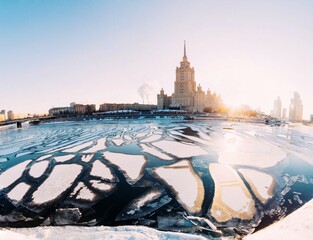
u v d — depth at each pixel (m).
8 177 11.41
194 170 11.91
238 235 5.96
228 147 18.12
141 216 7.09
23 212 7.60
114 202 8.18
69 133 30.03
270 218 6.88
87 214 7.33
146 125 38.59
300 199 8.30
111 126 38.28
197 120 51.44
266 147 18.20
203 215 7.12
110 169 12.30
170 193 8.91
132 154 15.91
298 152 16.48
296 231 5.13
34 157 15.87
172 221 6.73
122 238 5.30
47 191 9.35
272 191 9.05
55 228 6.32
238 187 9.51
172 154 15.75
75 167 12.84
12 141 24.73
